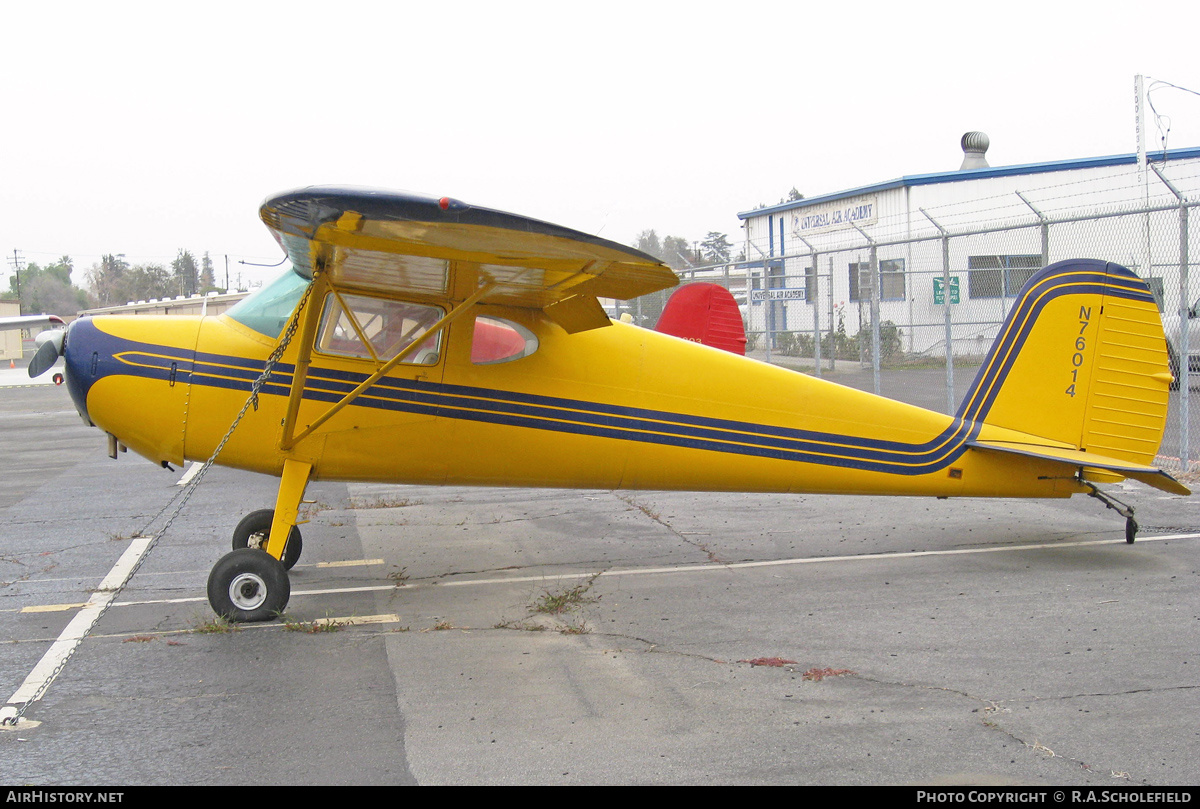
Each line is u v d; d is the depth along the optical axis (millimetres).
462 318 5539
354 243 4367
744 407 6047
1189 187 20594
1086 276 6312
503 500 8742
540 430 5711
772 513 7957
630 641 4613
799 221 27219
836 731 3494
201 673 4180
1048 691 3861
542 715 3682
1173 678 3984
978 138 26875
